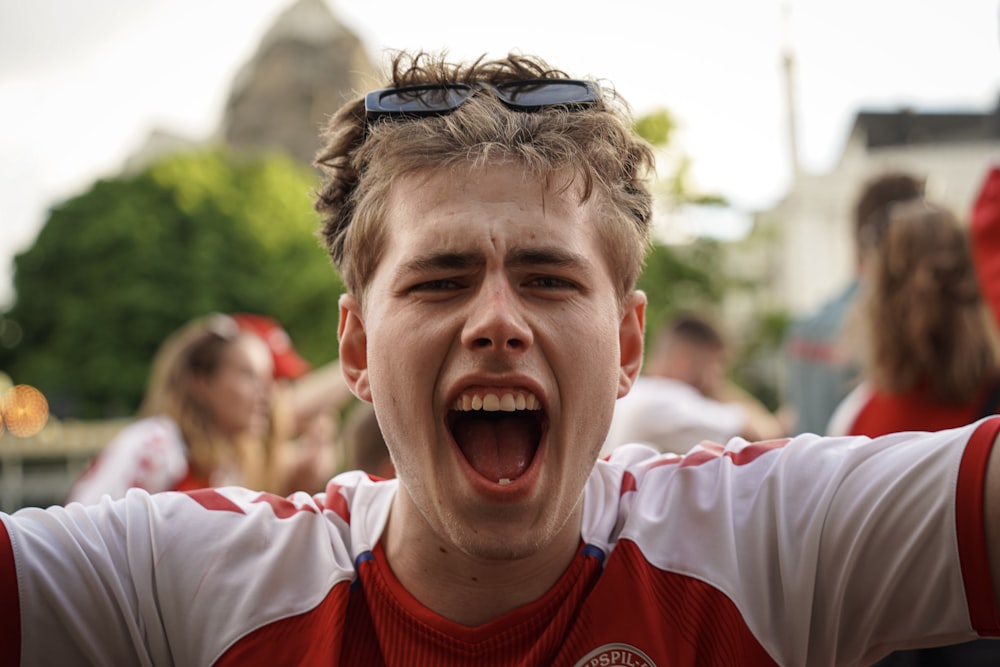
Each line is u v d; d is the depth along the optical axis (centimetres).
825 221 3397
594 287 152
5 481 1155
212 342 388
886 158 3147
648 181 180
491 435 171
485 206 148
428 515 150
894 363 274
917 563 143
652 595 152
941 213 279
